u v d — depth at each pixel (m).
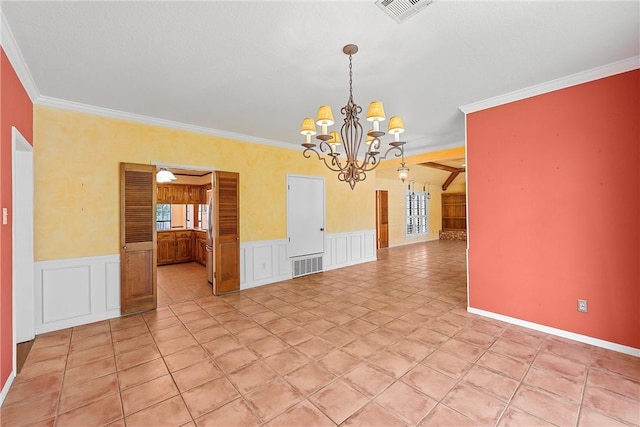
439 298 4.11
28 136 2.78
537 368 2.30
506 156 3.16
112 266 3.51
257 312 3.61
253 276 4.79
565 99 2.78
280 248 5.18
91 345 2.77
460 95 3.17
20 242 2.89
